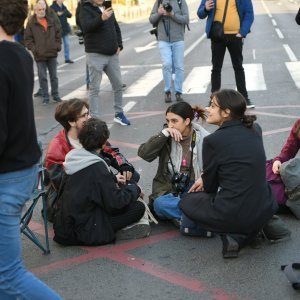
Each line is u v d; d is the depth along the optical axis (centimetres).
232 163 375
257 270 371
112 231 418
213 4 843
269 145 666
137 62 1528
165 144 457
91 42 755
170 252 404
